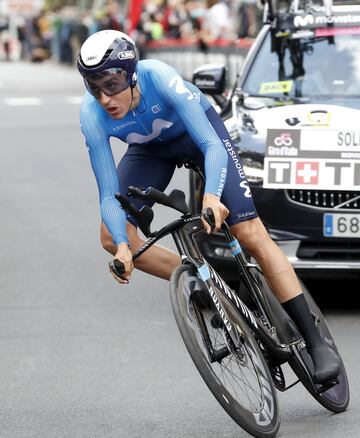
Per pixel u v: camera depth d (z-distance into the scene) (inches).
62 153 1122.7
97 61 350.9
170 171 404.2
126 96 360.8
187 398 416.2
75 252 685.9
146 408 405.7
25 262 661.9
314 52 607.2
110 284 608.4
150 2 2228.1
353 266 517.7
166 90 366.9
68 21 3134.8
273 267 378.9
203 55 1824.6
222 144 364.2
